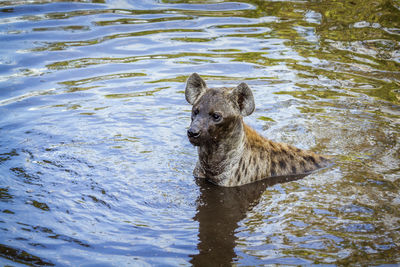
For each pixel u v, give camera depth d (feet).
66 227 21.61
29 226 21.58
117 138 30.42
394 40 44.32
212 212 23.49
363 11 51.13
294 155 28.76
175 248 20.20
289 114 33.60
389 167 27.43
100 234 21.13
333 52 42.57
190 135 24.67
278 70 39.50
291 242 20.54
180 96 35.96
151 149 29.40
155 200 24.39
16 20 48.29
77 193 24.54
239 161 27.12
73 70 39.37
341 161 28.43
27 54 41.50
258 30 47.19
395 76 38.29
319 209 23.36
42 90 36.19
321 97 35.63
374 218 22.34
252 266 18.90
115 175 26.43
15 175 25.98
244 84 25.84
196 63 40.65
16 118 32.30
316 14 51.03
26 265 18.89
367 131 31.40
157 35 46.03
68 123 31.96
